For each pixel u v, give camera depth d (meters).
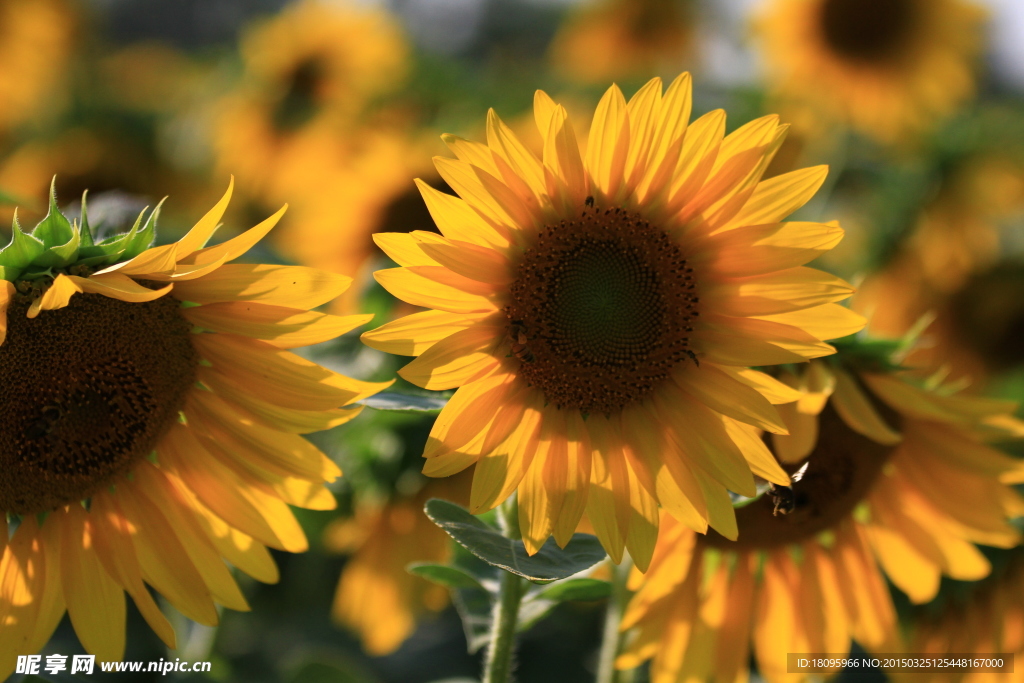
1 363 1.46
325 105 2.49
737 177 1.46
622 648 1.60
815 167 1.45
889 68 2.32
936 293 2.11
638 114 1.45
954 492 1.59
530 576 1.40
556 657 1.92
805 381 1.53
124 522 1.50
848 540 1.60
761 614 1.60
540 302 1.47
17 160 2.46
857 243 2.16
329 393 1.46
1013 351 2.10
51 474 1.48
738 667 1.59
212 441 1.49
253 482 1.49
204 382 1.49
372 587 1.78
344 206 1.98
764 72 2.37
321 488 1.49
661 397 1.48
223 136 2.58
